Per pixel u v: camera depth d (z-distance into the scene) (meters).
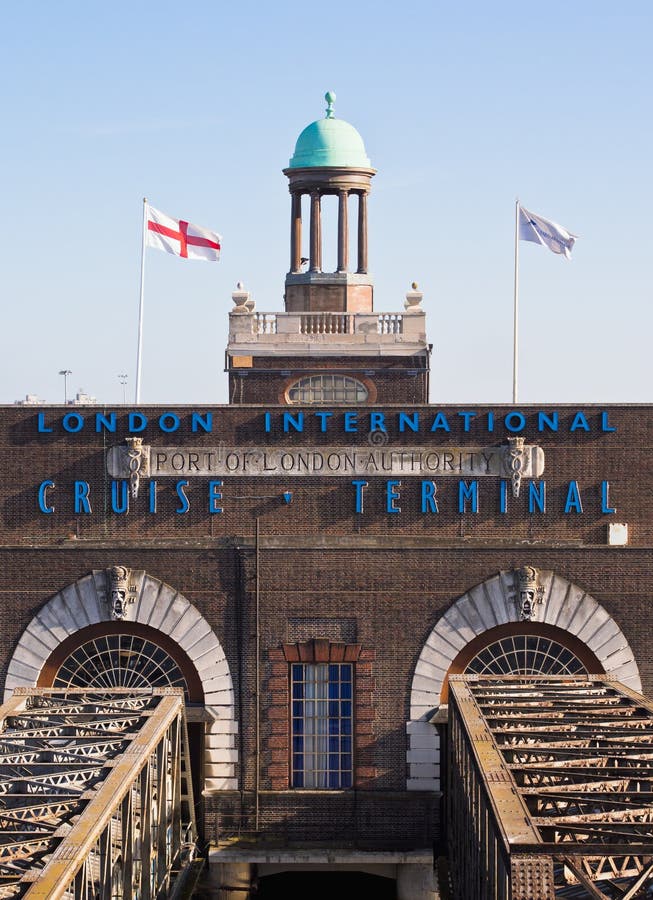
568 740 36.47
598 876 28.09
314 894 52.34
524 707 40.50
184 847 45.41
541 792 29.91
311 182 71.69
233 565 49.56
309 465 50.28
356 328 70.25
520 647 49.84
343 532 50.22
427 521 50.25
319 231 72.12
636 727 38.59
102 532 50.31
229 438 50.31
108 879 31.03
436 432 50.31
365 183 72.12
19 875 27.08
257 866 49.38
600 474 50.31
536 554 49.44
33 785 37.88
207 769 49.25
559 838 27.16
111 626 49.84
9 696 49.53
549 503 50.28
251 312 70.25
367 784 49.25
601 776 31.78
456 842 41.97
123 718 40.69
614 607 49.44
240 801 49.19
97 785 32.31
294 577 49.53
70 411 50.38
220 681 49.41
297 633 49.50
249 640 49.44
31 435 50.44
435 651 49.34
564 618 49.34
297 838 49.12
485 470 50.25
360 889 52.28
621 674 49.38
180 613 49.38
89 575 49.62
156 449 50.38
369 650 49.41
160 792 39.97
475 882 34.78
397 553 49.50
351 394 69.81
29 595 49.72
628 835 26.02
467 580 49.50
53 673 49.78
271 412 50.34
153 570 49.62
